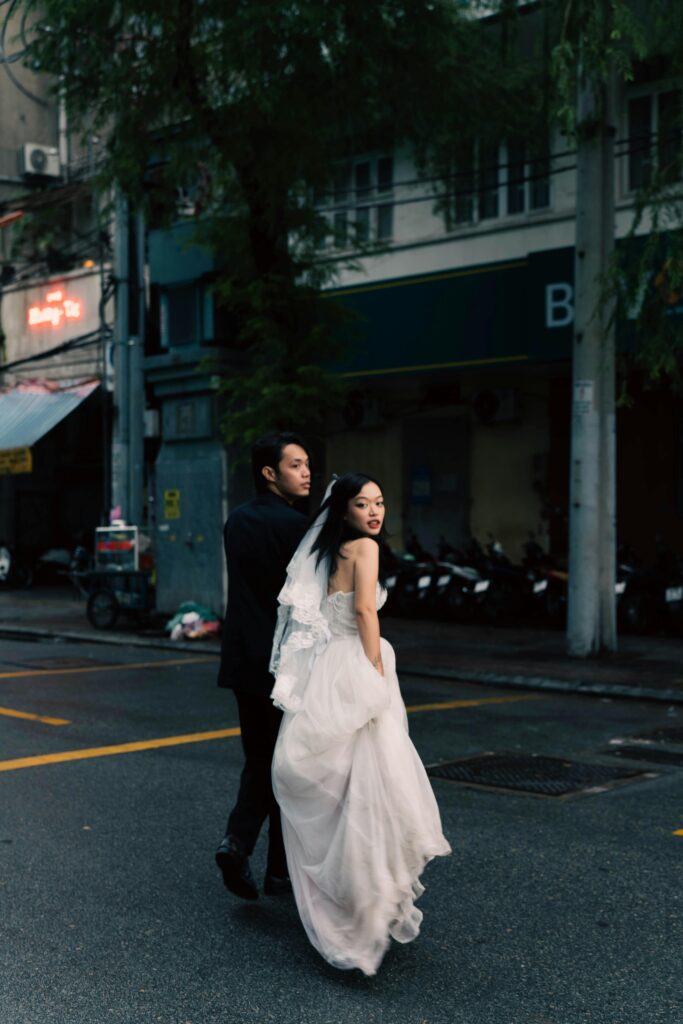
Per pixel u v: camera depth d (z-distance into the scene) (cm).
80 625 1630
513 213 1594
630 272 1108
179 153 1355
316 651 395
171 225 1529
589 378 1199
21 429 2116
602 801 612
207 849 518
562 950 396
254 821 436
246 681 432
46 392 2206
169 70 1266
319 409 1378
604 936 410
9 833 543
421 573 1633
